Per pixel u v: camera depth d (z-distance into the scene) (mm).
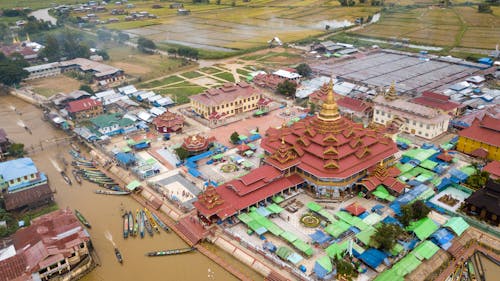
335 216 111875
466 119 165750
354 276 90438
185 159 145250
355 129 132125
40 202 122812
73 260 96625
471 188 122188
